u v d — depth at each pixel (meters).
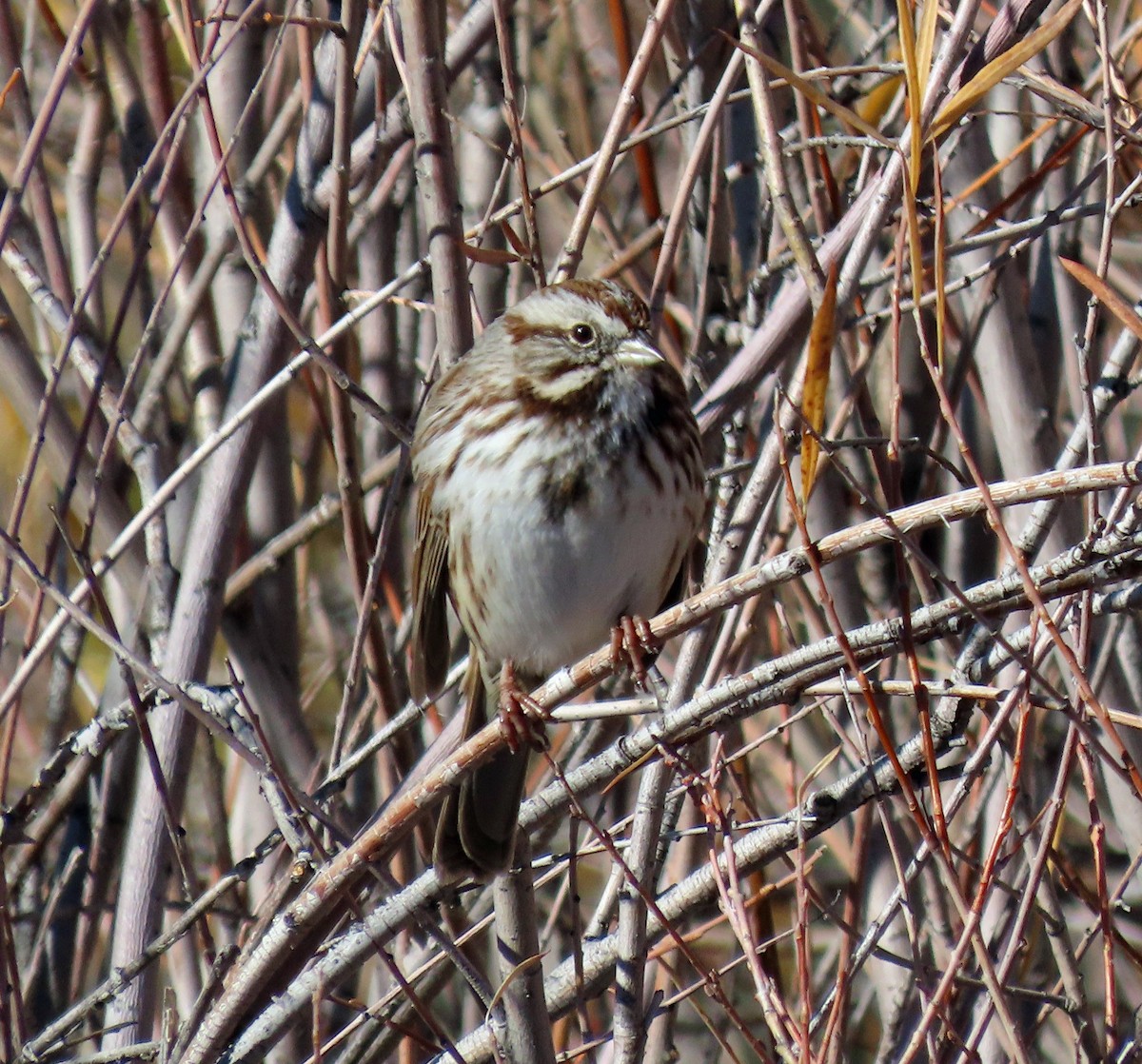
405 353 11.82
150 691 9.02
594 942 8.65
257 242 10.68
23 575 13.02
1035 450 9.95
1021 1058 6.11
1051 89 8.52
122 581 10.50
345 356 9.63
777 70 6.38
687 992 7.69
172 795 9.38
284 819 7.97
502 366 9.08
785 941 12.74
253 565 10.73
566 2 11.87
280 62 11.24
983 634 7.61
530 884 8.20
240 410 9.27
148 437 10.03
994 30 7.96
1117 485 5.59
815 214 10.04
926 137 6.40
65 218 13.45
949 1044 7.78
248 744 8.52
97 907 9.80
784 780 11.46
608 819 11.47
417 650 9.40
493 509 9.00
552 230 13.43
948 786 9.62
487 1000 8.02
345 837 7.99
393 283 8.94
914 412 11.30
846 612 10.28
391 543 10.95
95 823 10.45
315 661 14.30
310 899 7.60
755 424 10.27
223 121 10.94
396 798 8.61
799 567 6.09
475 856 8.20
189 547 9.87
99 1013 10.39
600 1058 9.19
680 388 9.05
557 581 9.04
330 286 9.42
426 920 8.02
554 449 8.88
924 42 6.14
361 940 8.05
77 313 8.27
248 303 10.89
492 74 11.42
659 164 13.59
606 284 9.05
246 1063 8.12
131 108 11.09
